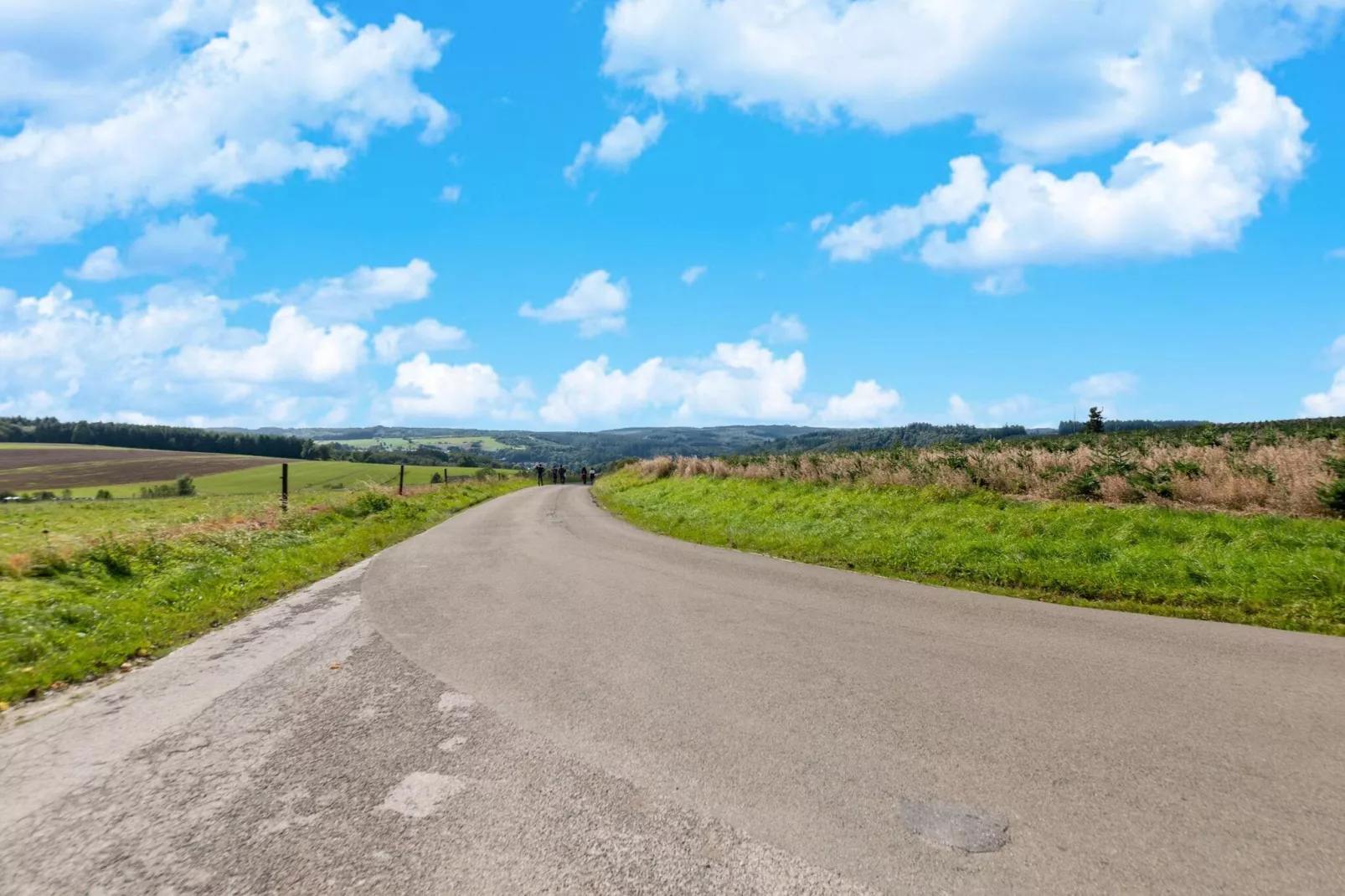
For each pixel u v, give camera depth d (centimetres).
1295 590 773
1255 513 1096
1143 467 1344
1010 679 530
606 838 315
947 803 343
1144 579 870
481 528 1908
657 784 368
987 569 976
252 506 1888
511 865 295
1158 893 269
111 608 794
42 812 353
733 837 314
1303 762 380
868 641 647
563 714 473
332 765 400
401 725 461
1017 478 1504
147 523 1415
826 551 1230
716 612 784
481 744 426
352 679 566
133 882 289
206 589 927
